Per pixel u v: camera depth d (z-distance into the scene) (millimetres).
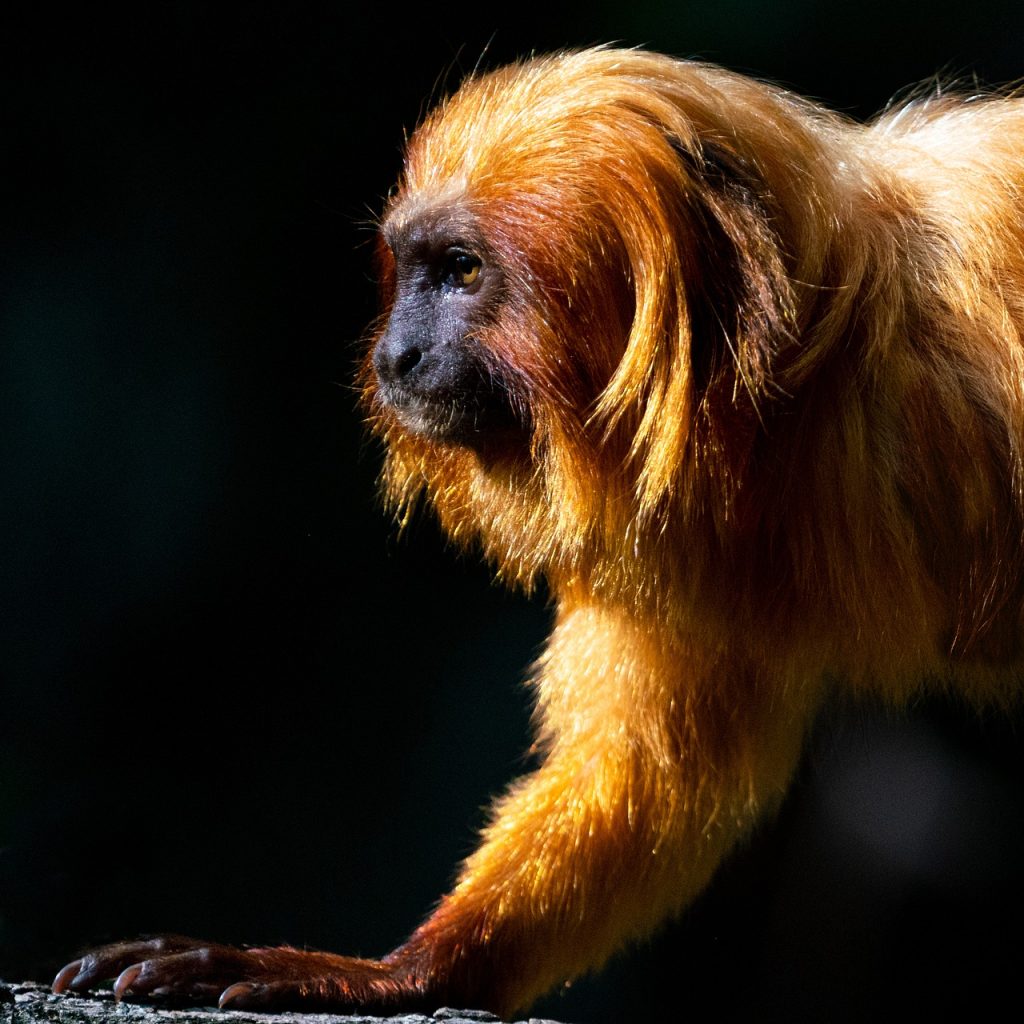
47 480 14562
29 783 13992
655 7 14828
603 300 5895
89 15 14461
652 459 5793
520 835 6973
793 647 6316
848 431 5789
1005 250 6020
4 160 14422
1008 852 13812
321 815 14969
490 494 6609
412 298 6215
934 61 14805
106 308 14711
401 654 15523
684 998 14586
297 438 15312
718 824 7121
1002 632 6449
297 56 14867
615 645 6977
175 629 14984
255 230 15055
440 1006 6527
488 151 6047
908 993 13930
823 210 5746
